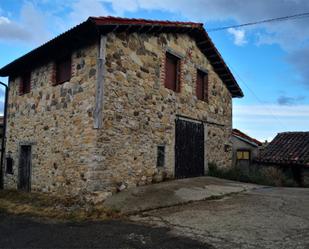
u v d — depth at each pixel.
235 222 5.91
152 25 8.96
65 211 7.15
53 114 9.05
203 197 8.02
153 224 5.93
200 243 4.81
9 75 11.55
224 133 12.87
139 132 8.72
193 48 11.26
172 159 9.94
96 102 7.66
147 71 9.14
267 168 13.16
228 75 12.69
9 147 11.19
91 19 7.30
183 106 10.55
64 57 9.06
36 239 5.19
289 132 15.77
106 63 7.86
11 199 8.95
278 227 5.57
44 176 9.13
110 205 7.17
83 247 4.73
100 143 7.60
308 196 8.41
